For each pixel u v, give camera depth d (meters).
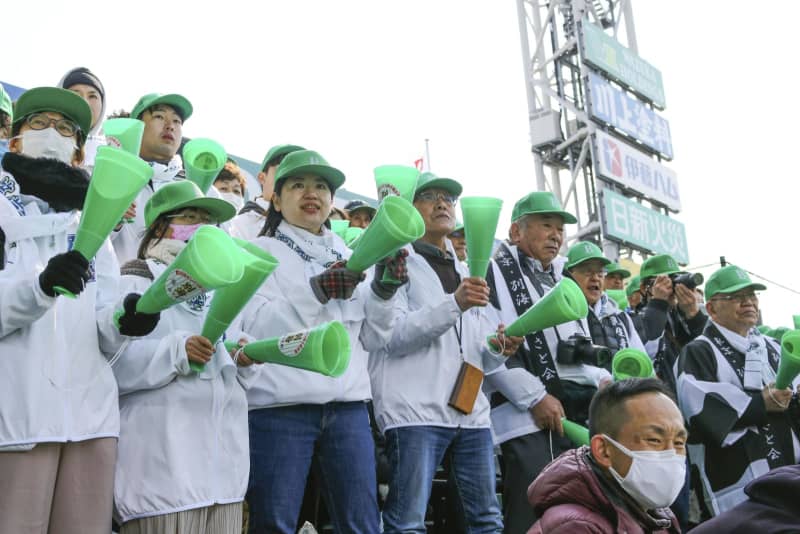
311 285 3.69
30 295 2.61
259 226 5.15
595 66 18.25
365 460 3.64
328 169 4.00
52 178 3.02
